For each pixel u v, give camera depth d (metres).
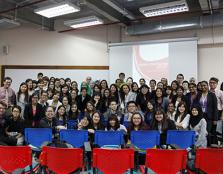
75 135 3.99
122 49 8.23
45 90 6.04
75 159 2.82
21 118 4.82
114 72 8.30
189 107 5.20
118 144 3.86
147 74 7.87
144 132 3.88
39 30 8.92
